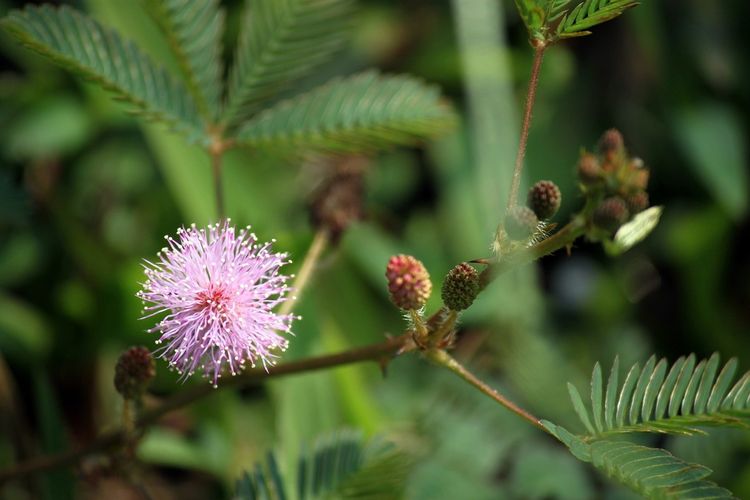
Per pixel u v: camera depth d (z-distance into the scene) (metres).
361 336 0.45
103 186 0.47
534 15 0.32
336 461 0.36
